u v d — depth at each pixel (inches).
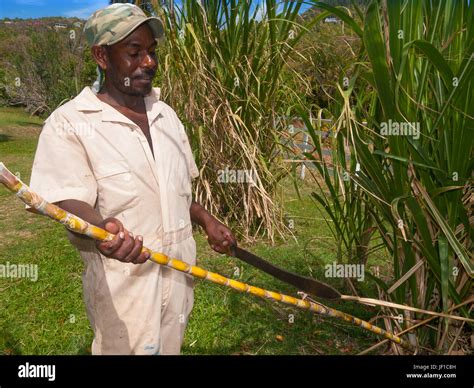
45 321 145.4
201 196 218.4
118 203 73.1
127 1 183.3
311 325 137.7
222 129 208.4
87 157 73.3
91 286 77.3
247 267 183.6
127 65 72.9
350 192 120.0
